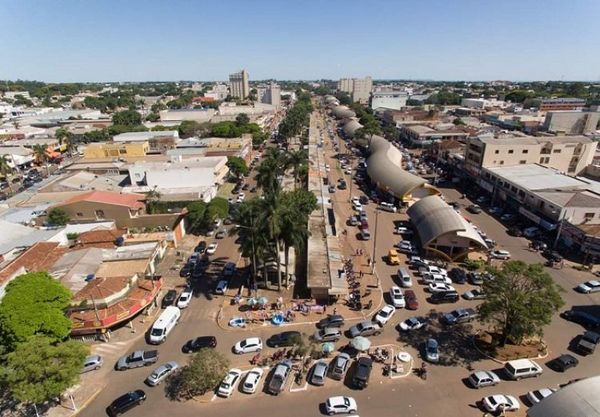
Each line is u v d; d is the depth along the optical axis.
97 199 81.06
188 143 151.75
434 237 70.25
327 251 69.00
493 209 95.00
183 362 46.28
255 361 45.91
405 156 151.00
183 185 100.88
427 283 63.34
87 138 171.88
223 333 51.56
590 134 147.88
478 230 82.69
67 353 37.19
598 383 33.50
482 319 47.56
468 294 59.50
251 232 56.28
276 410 39.47
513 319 45.06
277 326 52.78
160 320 51.62
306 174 118.25
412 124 197.25
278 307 56.62
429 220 75.00
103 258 63.25
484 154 106.12
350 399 39.59
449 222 70.88
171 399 41.00
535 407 34.41
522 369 43.00
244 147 147.12
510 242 78.62
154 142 149.12
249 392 41.44
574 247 73.94
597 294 59.75
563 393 33.66
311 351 46.16
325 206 94.00
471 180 115.56
